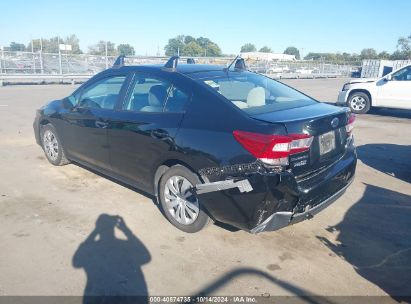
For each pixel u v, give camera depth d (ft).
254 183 10.19
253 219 10.50
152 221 13.51
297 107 12.35
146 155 13.20
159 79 13.52
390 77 38.73
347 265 11.06
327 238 12.60
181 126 11.99
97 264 10.82
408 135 29.89
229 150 10.69
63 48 129.49
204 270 10.64
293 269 10.78
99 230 12.79
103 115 14.99
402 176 19.30
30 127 29.09
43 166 19.47
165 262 11.00
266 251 11.69
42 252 11.38
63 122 17.53
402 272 10.77
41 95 50.88
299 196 10.43
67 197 15.51
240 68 15.98
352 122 13.03
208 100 11.86
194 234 12.61
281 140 9.98
